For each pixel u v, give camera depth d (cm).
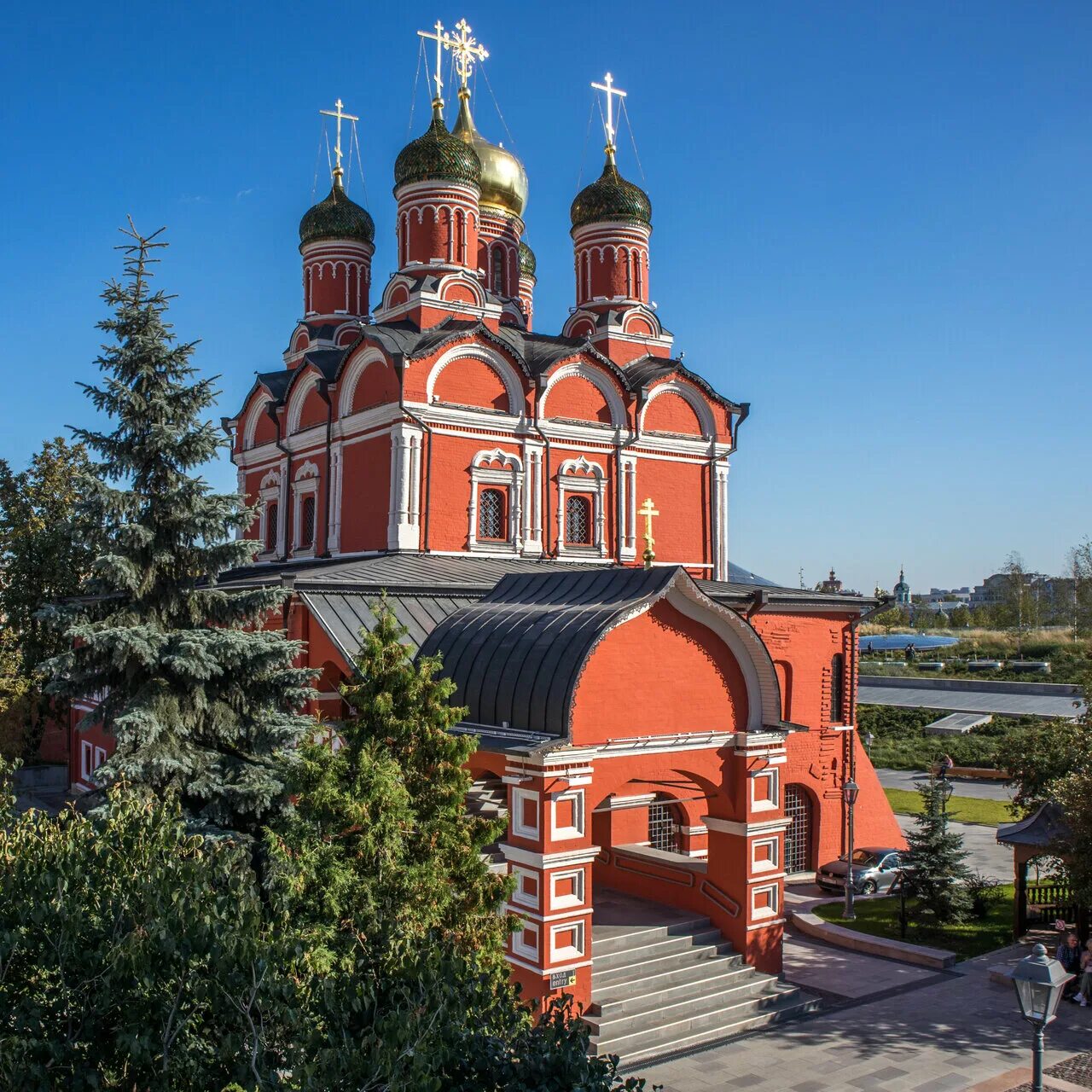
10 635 4047
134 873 1051
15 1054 841
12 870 1053
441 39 4156
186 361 1841
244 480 3966
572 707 1745
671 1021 1838
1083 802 2195
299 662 2489
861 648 10112
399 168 3644
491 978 1011
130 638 1703
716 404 3719
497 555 3184
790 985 2058
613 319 3784
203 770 1755
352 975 995
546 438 3306
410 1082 784
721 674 2011
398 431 3045
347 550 3312
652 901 2247
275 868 1404
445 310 3478
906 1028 1942
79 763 3988
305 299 4203
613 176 3994
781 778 2091
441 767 1388
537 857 1734
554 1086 866
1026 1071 1758
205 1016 933
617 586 1966
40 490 4278
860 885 2858
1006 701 6050
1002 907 2750
